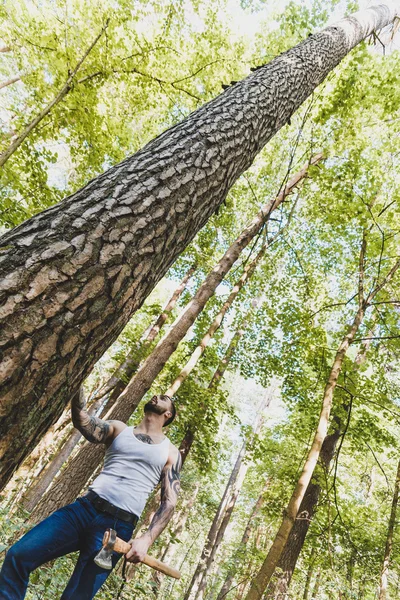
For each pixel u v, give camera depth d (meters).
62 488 5.01
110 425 1.92
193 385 10.42
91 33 5.95
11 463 0.96
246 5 8.95
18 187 5.72
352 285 10.75
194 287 13.63
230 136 2.12
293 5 8.32
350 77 7.96
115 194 1.36
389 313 8.80
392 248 8.06
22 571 1.37
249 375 11.24
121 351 11.78
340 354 6.97
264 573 4.93
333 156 7.87
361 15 5.94
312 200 9.04
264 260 11.38
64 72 5.59
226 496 13.72
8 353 0.90
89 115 5.89
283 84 3.12
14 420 0.92
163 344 6.54
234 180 2.26
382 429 9.05
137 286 1.31
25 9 5.61
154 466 1.82
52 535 1.49
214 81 7.69
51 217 1.20
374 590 10.44
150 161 1.62
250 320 11.34
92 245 1.17
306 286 10.85
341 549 9.73
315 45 4.29
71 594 1.47
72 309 1.04
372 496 12.12
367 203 7.22
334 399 7.82
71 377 1.08
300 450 11.16
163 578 8.01
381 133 8.47
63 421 8.97
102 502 1.66
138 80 6.70
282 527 5.27
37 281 1.01
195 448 11.27
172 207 1.51
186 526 17.59
